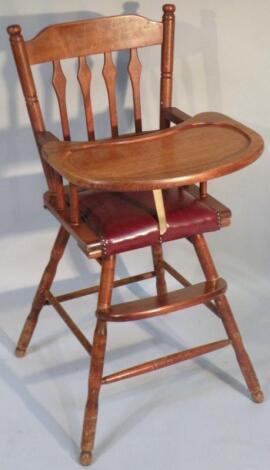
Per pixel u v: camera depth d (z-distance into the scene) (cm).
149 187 133
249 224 220
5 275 212
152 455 166
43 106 188
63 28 160
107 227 153
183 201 163
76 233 154
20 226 204
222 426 173
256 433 171
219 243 222
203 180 136
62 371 192
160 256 196
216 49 191
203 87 196
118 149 149
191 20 185
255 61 194
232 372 190
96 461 165
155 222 155
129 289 222
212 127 157
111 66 168
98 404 176
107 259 156
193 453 166
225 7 185
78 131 194
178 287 222
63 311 178
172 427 174
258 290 218
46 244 210
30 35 178
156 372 191
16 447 170
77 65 184
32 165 195
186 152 146
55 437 172
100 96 190
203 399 182
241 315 209
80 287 220
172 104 197
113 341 202
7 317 211
